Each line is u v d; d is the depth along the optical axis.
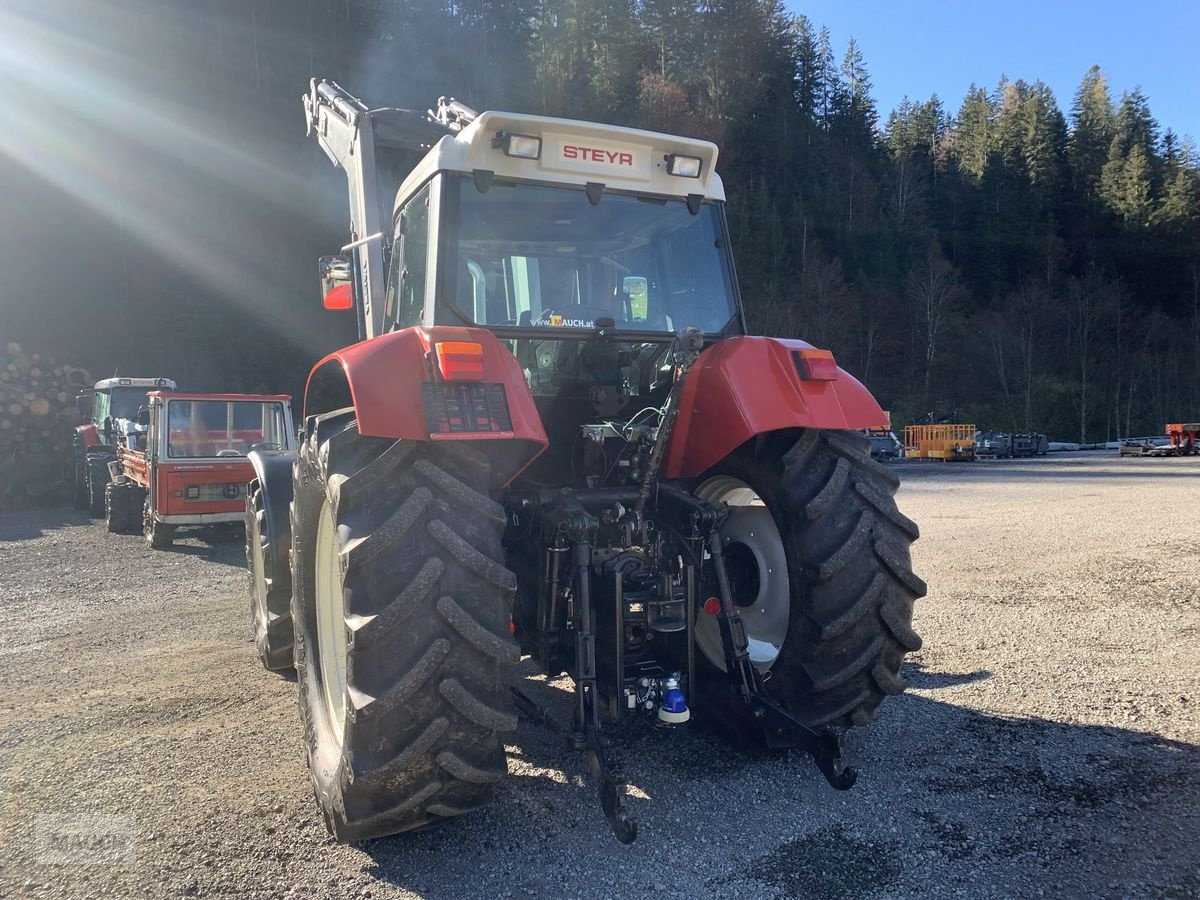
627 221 3.50
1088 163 80.50
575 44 50.97
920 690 4.29
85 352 23.58
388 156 5.97
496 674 2.55
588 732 2.79
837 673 3.07
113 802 3.19
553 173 3.35
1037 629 5.37
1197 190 72.69
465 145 3.24
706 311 3.66
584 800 3.12
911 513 12.13
